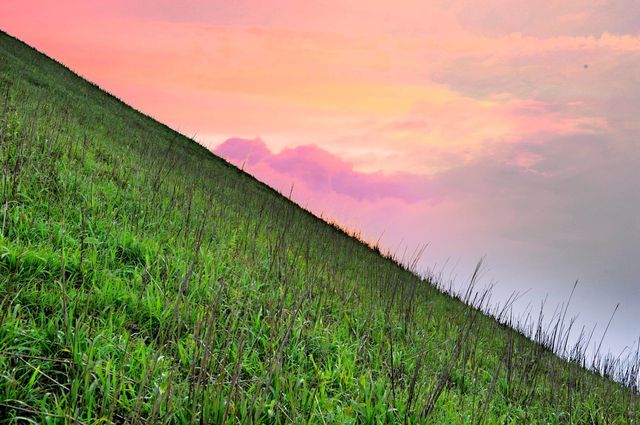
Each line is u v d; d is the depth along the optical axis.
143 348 3.75
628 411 6.55
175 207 7.75
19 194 5.75
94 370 3.35
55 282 4.25
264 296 5.61
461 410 4.82
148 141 15.74
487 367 6.83
